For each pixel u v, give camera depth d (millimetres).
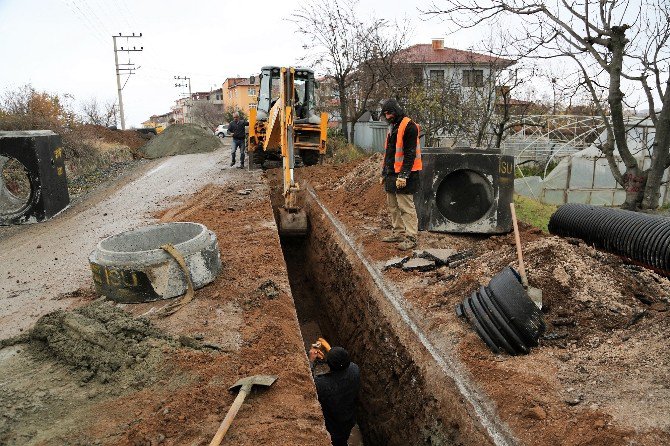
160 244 6141
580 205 6855
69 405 3426
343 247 7691
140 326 4277
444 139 16922
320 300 8609
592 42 9148
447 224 7055
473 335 4352
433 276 5785
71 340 4082
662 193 15984
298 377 3861
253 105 15109
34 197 10117
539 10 9359
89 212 10781
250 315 4871
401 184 6340
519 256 4598
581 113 19984
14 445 3023
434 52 28688
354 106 23969
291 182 9297
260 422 3252
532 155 19453
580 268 4805
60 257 7406
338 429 4887
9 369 3928
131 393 3557
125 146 23891
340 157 18609
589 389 3402
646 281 4941
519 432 3180
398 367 4930
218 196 11258
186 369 3838
